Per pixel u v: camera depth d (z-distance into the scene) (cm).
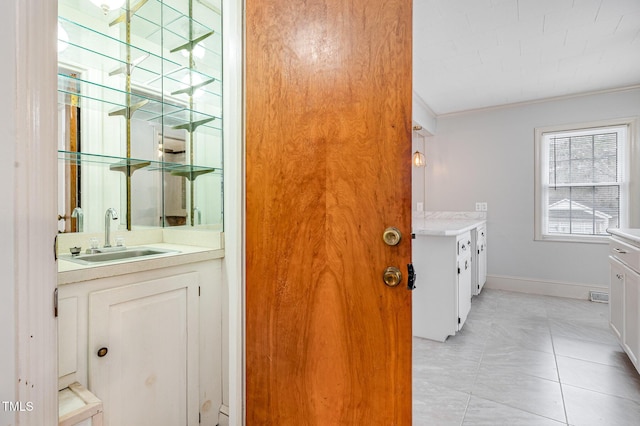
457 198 421
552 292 369
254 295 132
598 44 249
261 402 131
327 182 116
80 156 163
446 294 254
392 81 105
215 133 183
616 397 178
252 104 130
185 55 195
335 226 115
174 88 196
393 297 107
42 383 77
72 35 160
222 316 154
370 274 110
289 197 123
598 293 347
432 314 259
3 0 72
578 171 358
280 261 126
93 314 110
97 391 111
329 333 117
